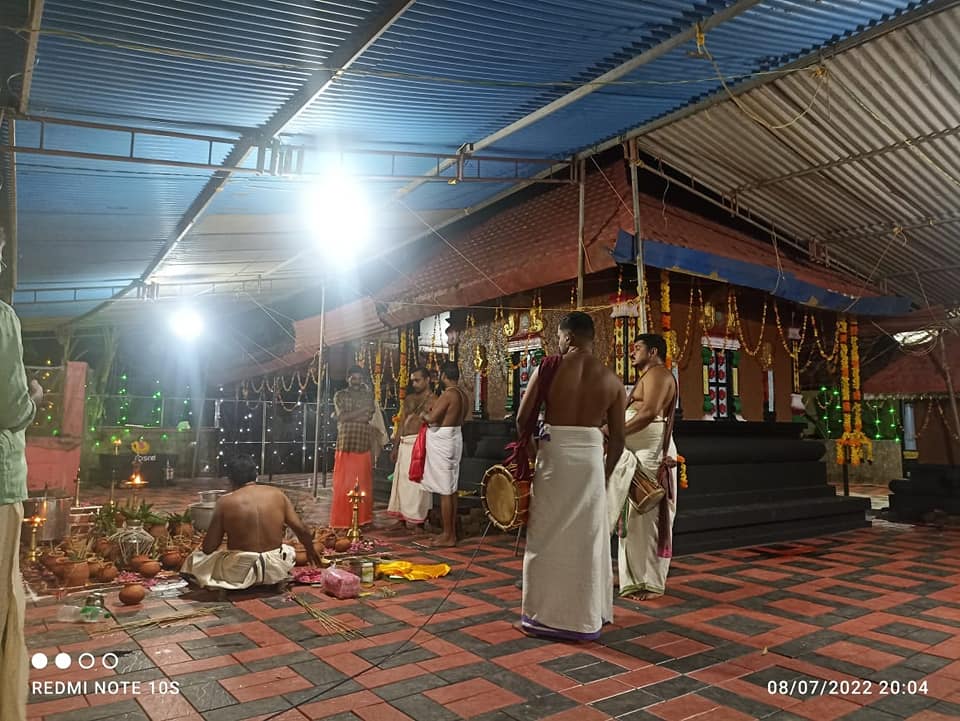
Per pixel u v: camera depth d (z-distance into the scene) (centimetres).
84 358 2020
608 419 453
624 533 539
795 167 823
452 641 414
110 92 514
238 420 1953
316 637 421
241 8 415
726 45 579
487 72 558
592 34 525
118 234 883
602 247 751
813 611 490
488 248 983
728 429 910
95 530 700
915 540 827
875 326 1104
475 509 855
